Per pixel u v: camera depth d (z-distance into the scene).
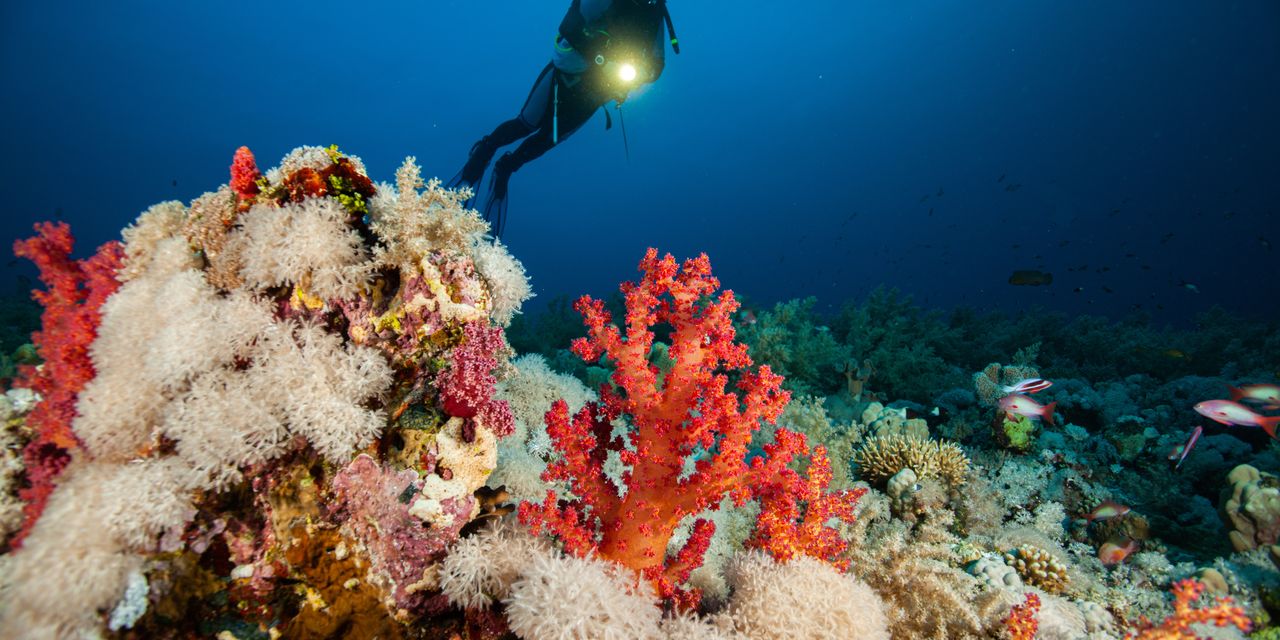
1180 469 5.35
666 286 2.79
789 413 6.25
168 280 2.23
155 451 2.08
